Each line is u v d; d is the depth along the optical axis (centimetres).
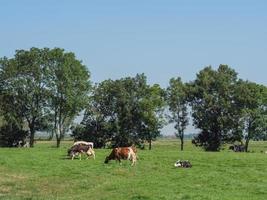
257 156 5547
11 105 9175
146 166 4203
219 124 9762
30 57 9212
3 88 9194
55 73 9238
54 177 3497
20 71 9169
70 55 9406
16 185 3164
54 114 9300
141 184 3145
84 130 9525
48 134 9356
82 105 9281
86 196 2778
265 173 3844
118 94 9619
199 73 10438
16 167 3997
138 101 9669
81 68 9469
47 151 5819
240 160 4853
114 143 9631
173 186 3064
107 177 3497
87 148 4822
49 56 9244
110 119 9688
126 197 2697
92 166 4094
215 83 10162
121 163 4353
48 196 2794
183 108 10269
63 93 9219
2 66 9244
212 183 3203
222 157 5225
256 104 10031
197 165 4412
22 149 6347
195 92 10212
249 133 10050
